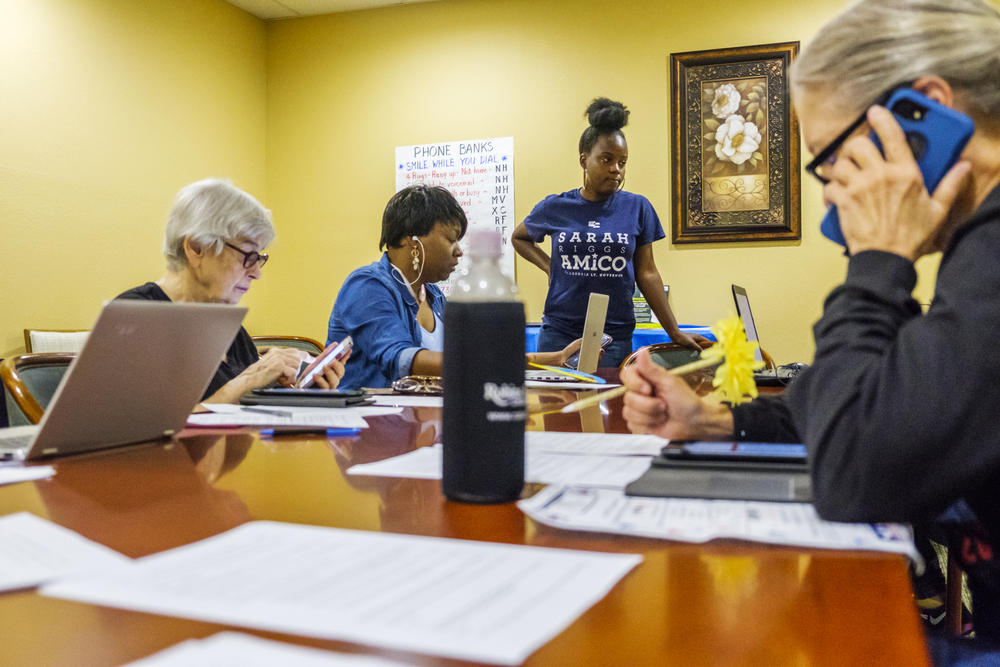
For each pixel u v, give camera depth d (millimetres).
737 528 540
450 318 628
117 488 702
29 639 353
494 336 614
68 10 3820
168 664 303
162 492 684
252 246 1828
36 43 3664
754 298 4277
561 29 4570
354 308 2078
